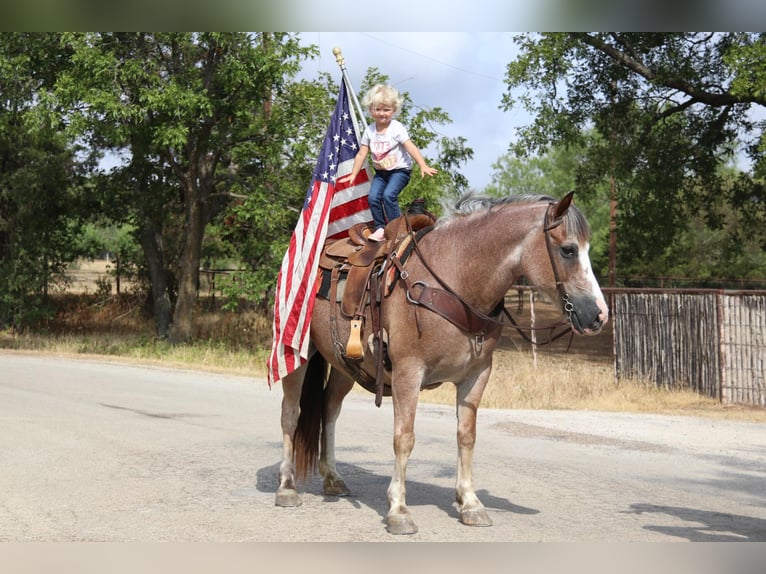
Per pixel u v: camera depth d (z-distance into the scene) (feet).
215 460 29.68
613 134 86.48
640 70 81.20
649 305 57.88
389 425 39.34
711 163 87.35
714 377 53.36
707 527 21.17
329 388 24.64
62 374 60.23
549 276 19.07
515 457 31.24
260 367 69.77
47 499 23.36
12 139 93.86
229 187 90.63
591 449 33.42
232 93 78.54
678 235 115.65
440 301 19.62
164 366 69.10
